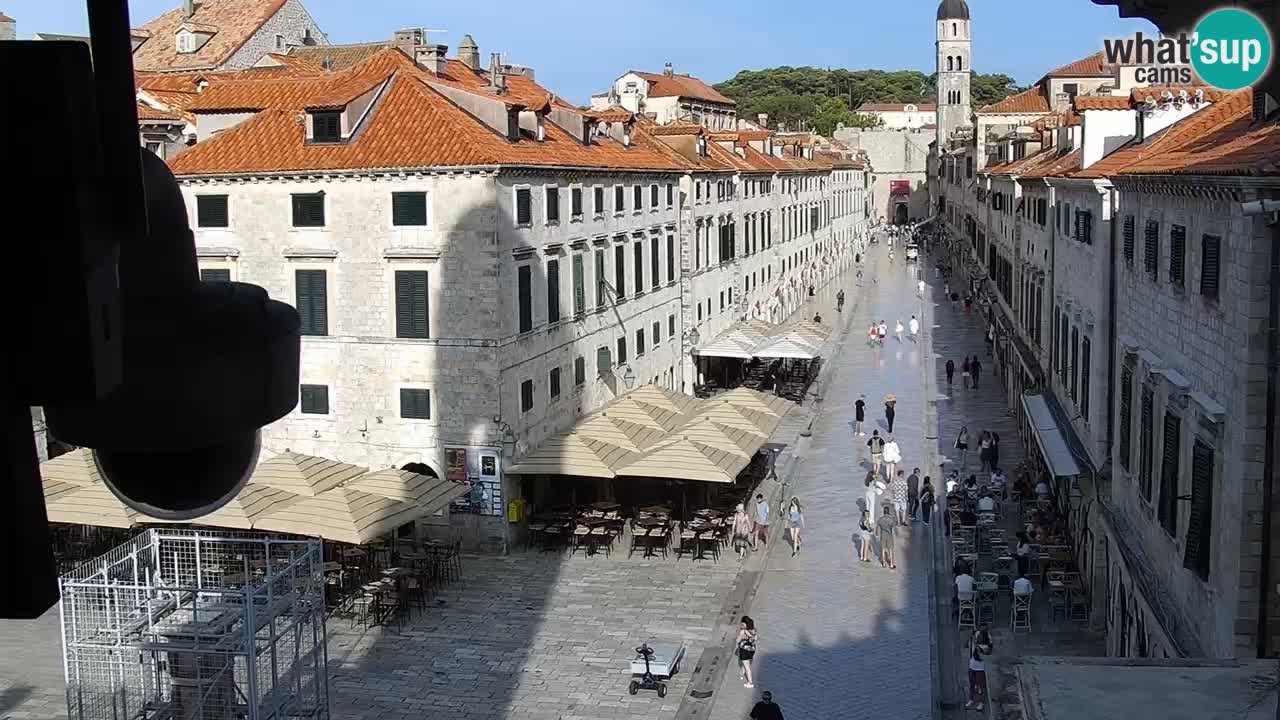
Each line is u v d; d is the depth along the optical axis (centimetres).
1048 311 4769
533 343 4422
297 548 3397
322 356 4300
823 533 4397
